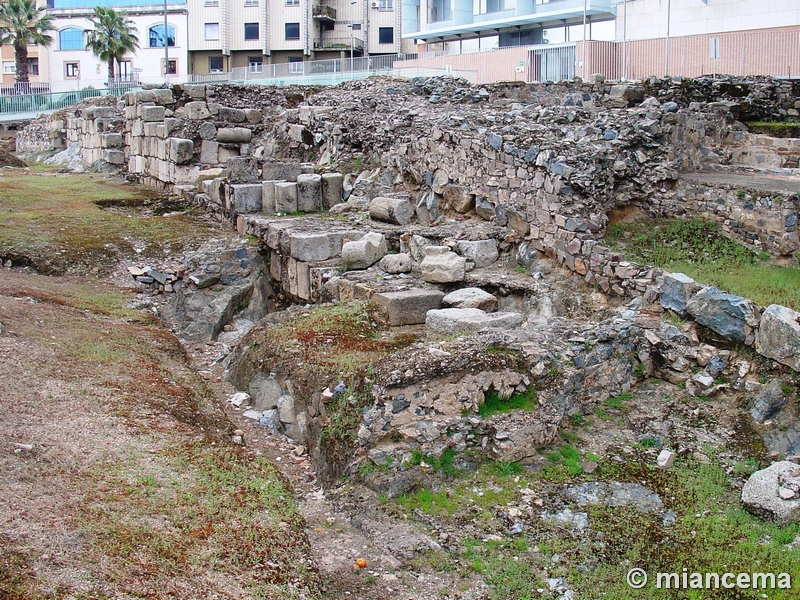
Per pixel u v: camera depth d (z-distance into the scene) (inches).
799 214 394.3
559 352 318.7
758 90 587.8
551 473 287.4
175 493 242.7
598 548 252.1
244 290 491.2
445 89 719.7
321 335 360.2
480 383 297.1
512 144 453.4
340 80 1176.2
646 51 806.5
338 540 255.4
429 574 241.0
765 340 308.8
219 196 599.2
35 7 1706.4
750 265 393.4
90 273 493.4
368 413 287.9
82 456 250.1
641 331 340.2
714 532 255.0
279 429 330.3
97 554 202.4
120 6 1804.9
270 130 789.2
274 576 219.5
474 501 273.9
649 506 270.7
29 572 188.4
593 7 1057.5
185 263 497.0
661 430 309.4
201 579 206.8
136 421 283.3
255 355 364.5
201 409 326.6
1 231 522.0
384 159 591.2
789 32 701.9
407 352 309.3
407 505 272.1
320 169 631.8
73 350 339.9
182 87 828.6
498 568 243.1
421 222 521.0
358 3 1779.0
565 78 874.8
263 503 256.4
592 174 419.5
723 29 845.8
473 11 1259.2
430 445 287.3
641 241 423.5
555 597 232.4
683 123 477.7
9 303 387.9
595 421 317.4
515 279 416.8
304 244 470.0
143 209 657.0
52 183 773.9
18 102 1457.9
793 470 263.3
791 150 494.6
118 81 1544.0
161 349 387.2
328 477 291.3
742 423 303.9
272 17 1752.0
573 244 406.6
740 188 417.4
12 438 250.1
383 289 403.2
